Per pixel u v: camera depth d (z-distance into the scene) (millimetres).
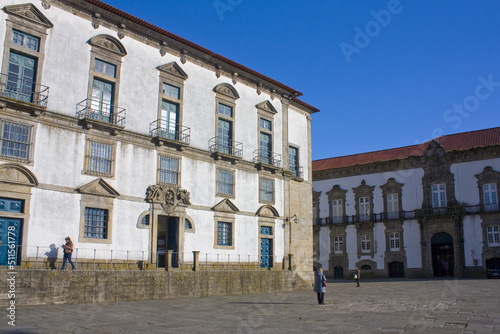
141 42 23906
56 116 19953
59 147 19969
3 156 18219
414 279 42469
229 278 24516
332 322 13344
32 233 18703
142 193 22781
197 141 25812
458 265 42281
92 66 21594
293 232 31234
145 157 23188
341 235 50219
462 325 12227
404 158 46906
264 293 25938
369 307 17547
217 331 11883
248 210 28250
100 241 20812
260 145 30031
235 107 28531
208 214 25750
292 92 32594
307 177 33406
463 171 43594
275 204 30203
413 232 45656
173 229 24375
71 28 21047
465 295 22062
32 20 19672
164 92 24719
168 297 21281
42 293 17062
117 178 21875
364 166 49594
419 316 14352
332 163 54344
